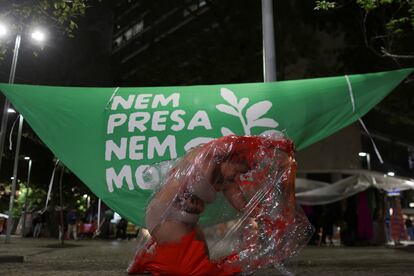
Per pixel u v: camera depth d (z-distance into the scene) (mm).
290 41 15766
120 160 4793
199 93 5078
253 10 15539
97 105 5125
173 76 15992
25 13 7676
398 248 12516
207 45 16094
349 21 13562
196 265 3535
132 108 5023
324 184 16703
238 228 3600
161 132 4828
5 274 5199
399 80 5039
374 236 16484
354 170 16672
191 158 3742
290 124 4859
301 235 3594
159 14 25031
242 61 15352
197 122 4844
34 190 33000
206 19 17266
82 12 7777
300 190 16344
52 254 9586
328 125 4934
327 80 5102
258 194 3604
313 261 7305
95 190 4766
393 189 15938
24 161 28844
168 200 3635
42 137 4996
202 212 3682
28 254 9469
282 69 15734
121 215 4676
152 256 3730
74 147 4934
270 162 3670
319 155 17516
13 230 33219
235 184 3646
